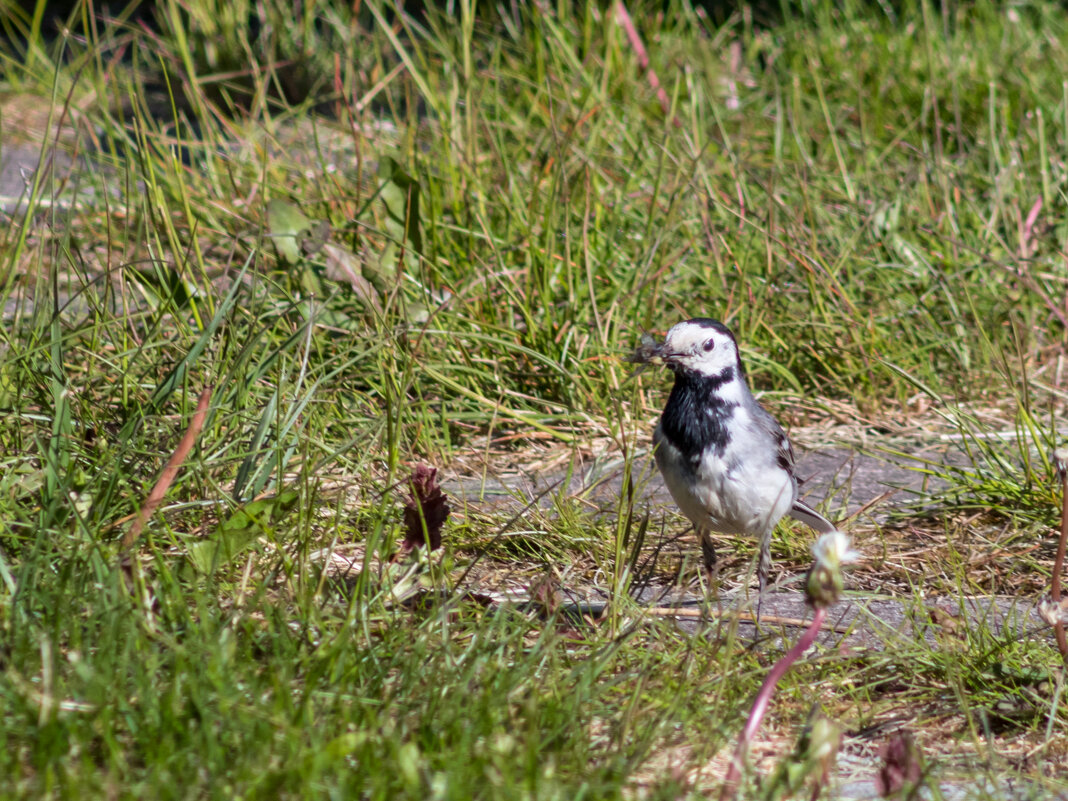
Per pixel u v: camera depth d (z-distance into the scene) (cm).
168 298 1018
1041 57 2078
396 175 1261
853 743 643
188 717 555
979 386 1232
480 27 2097
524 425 1121
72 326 1057
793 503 848
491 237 1266
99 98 1539
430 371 1080
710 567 838
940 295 1331
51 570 680
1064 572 864
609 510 939
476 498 976
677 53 1922
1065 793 592
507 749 540
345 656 615
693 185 1327
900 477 1069
